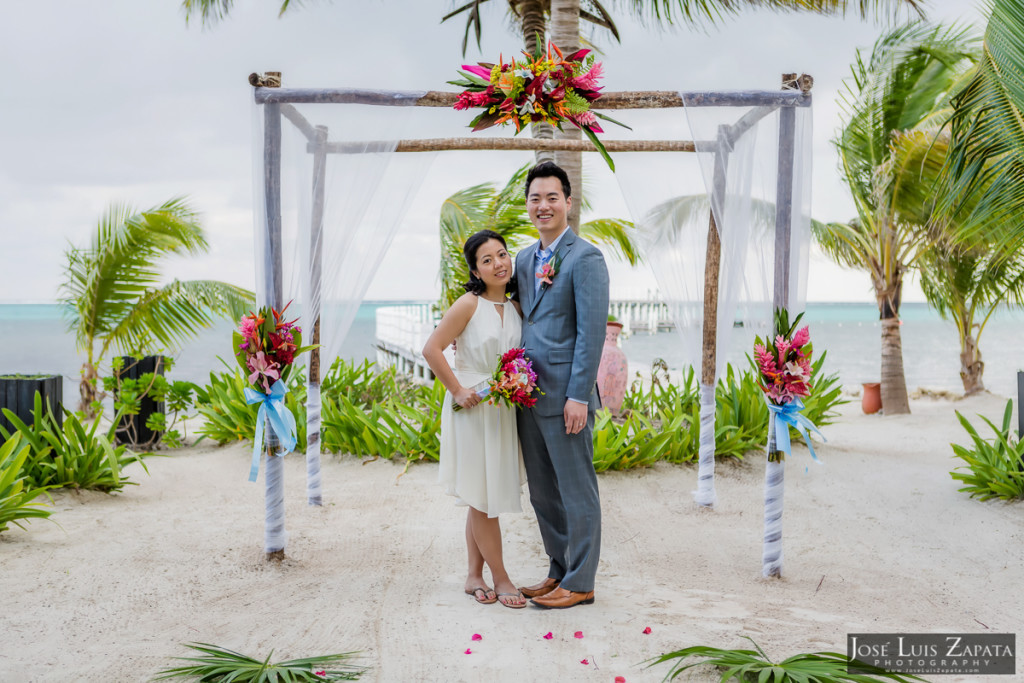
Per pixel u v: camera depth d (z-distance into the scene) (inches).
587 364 126.1
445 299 327.3
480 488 131.7
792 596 146.3
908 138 340.2
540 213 131.4
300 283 171.2
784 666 98.0
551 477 137.2
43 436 197.9
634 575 157.8
